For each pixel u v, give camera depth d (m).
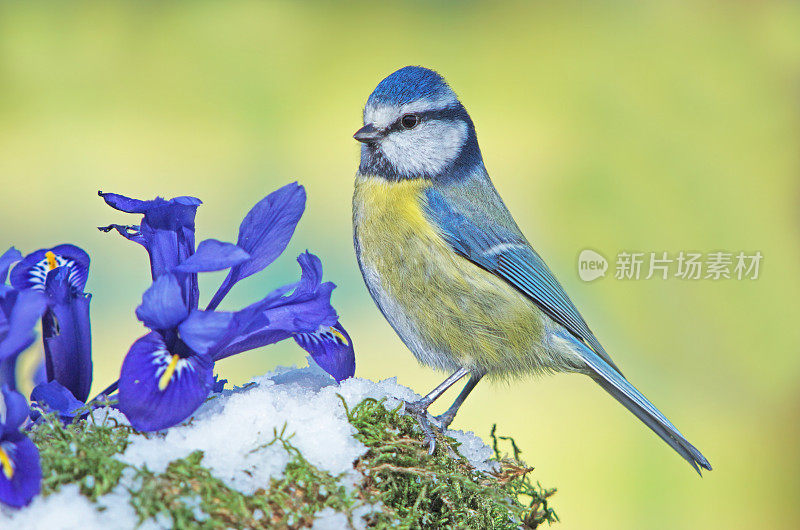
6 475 2.37
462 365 2.78
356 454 2.69
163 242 2.70
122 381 2.68
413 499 2.70
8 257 2.69
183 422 2.69
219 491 2.61
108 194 2.69
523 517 2.71
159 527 2.45
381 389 2.71
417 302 2.78
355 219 2.79
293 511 2.68
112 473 2.53
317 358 2.70
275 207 2.70
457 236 2.78
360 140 2.78
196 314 2.68
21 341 2.44
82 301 2.69
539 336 2.78
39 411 2.69
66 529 2.37
